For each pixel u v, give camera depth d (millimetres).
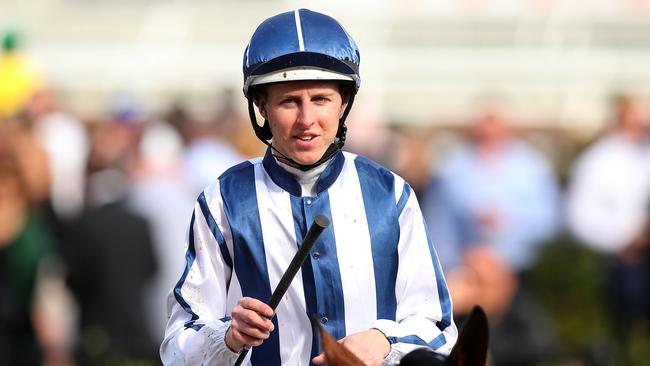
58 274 15867
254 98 6770
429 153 19172
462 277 13617
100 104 24188
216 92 22453
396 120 24281
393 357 6465
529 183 17031
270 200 6852
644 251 16594
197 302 6848
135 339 14500
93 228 14734
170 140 16531
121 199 15016
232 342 6445
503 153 17000
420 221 7004
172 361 6762
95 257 14719
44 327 14562
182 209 15516
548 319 15359
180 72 24812
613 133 18594
